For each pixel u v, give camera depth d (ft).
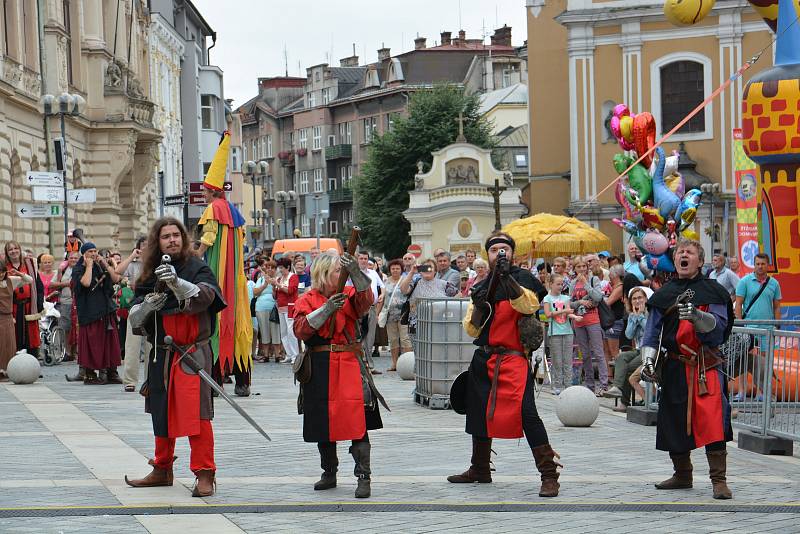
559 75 228.43
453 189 217.77
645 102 209.97
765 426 47.34
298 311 36.81
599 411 61.11
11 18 126.21
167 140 225.35
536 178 229.25
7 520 32.22
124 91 156.46
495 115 340.18
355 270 36.37
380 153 280.31
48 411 58.54
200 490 35.81
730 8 204.95
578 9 211.82
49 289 94.53
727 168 206.18
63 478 38.86
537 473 41.22
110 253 86.99
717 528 32.27
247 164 223.51
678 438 37.68
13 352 77.66
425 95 282.36
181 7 257.34
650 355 38.06
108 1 166.91
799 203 61.67
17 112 124.36
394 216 278.46
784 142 60.90
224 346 65.57
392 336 88.38
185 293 34.99
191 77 256.52
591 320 70.38
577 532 31.55
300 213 441.27
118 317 82.02
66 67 143.13
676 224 84.69
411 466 42.68
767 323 54.90
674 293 37.91
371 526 32.04
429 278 81.10
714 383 37.50
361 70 441.68
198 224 64.80
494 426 37.60
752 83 62.39
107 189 155.84
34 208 95.71
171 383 35.73
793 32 62.08
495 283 37.70
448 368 61.72
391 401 65.98
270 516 33.27
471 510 34.50
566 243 132.77
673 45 208.64
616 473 41.45
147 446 46.34
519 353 37.86
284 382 76.95
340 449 46.88
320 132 426.10
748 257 86.38
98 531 30.86
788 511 34.91
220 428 52.65
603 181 212.43
